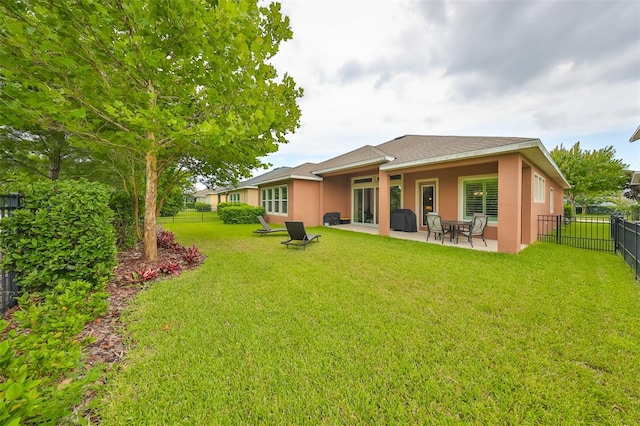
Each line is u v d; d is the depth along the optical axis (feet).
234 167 21.50
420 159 26.18
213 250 23.06
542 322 9.53
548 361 7.31
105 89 11.84
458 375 6.79
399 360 7.40
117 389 6.21
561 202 54.75
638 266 14.61
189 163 23.09
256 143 15.31
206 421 5.46
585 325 9.26
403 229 36.40
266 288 13.10
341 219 48.83
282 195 48.85
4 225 10.07
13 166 21.07
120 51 10.61
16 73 9.77
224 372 6.89
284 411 5.73
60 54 10.25
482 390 6.28
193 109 15.23
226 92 12.91
